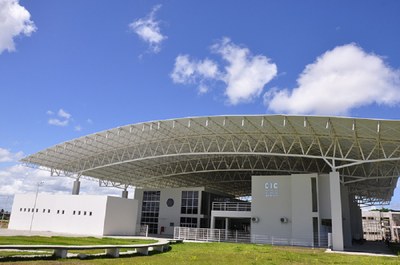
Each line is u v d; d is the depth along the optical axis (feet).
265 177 137.59
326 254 89.45
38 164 181.16
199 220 172.45
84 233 148.36
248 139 134.51
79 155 168.86
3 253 58.54
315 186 130.00
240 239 143.54
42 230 158.51
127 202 156.56
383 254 99.35
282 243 127.03
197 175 208.23
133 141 149.38
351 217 185.47
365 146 120.78
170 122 124.77
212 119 118.01
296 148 140.97
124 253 72.38
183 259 65.16
